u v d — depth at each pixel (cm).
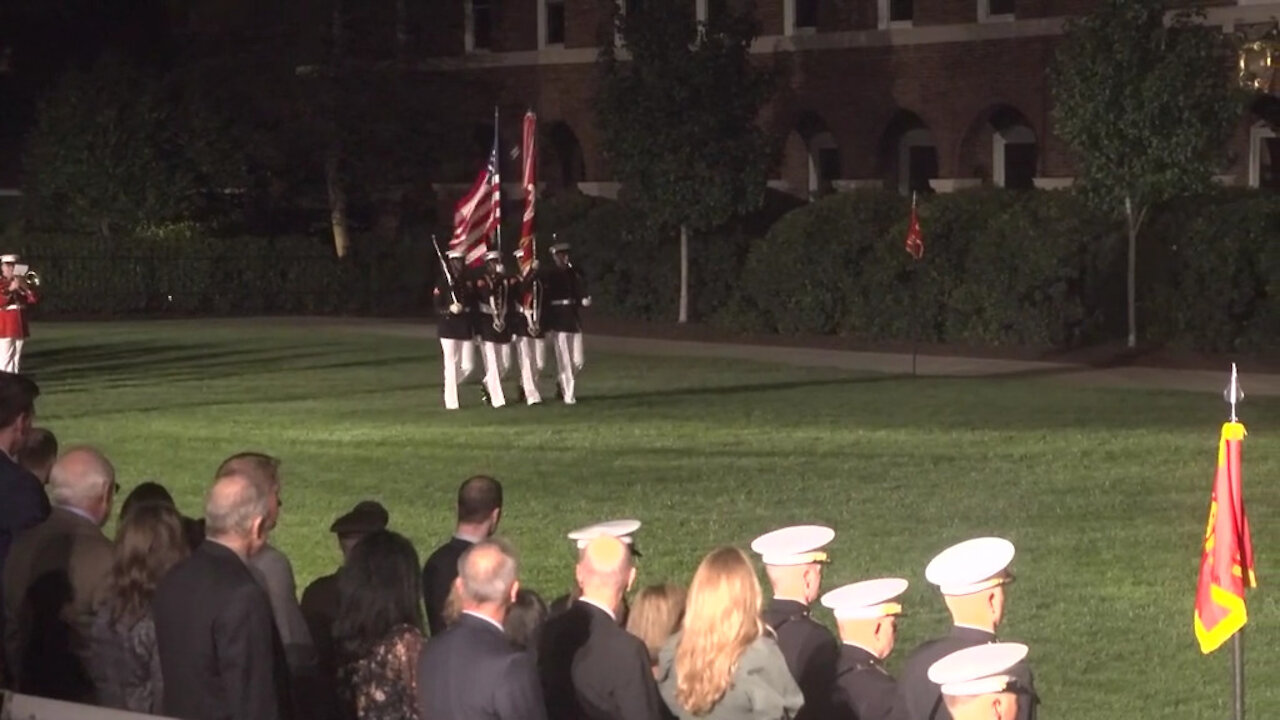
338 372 4256
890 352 4744
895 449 2770
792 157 6259
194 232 6988
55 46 8319
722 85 5453
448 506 2286
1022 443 2831
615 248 5856
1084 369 4212
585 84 6612
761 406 3428
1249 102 4697
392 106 6850
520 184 6844
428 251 6819
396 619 1037
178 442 2930
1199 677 1479
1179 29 4459
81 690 1072
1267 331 4362
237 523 967
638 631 1038
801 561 1045
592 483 2455
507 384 3897
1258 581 1833
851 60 5928
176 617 947
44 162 7000
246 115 7050
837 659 1004
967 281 4831
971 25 5584
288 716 976
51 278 6612
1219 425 3050
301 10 6888
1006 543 977
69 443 2920
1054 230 4628
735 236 5628
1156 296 4541
